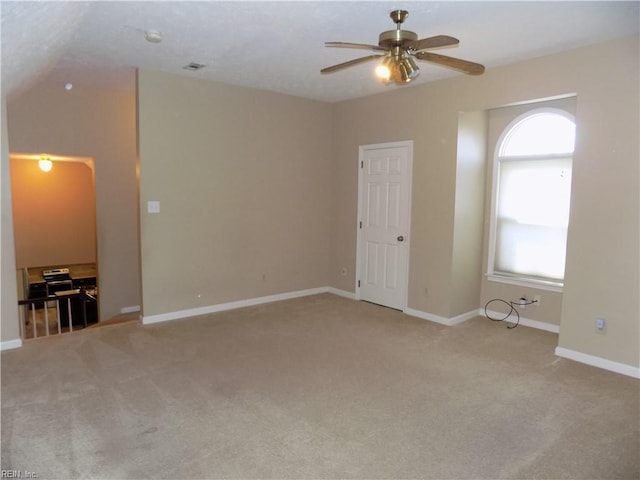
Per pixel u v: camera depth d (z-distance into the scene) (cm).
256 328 448
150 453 234
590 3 271
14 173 723
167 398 296
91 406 283
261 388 313
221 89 485
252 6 279
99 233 569
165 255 464
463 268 475
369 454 235
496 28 314
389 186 524
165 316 470
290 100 548
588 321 362
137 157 442
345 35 331
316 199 592
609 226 347
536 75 382
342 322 473
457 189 453
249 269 533
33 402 287
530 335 434
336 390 311
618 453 238
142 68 428
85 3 258
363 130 551
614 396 305
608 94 342
